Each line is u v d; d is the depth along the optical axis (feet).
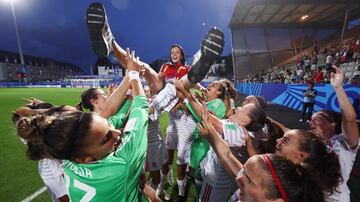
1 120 30.76
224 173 7.27
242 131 6.86
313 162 5.09
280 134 7.54
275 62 94.27
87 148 3.87
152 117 8.73
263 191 3.59
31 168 15.23
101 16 5.30
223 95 11.05
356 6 68.74
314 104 30.73
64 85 160.15
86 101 8.23
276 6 69.87
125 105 7.86
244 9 72.33
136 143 4.36
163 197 11.60
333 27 88.28
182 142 11.30
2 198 11.56
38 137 3.83
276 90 45.32
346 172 6.67
